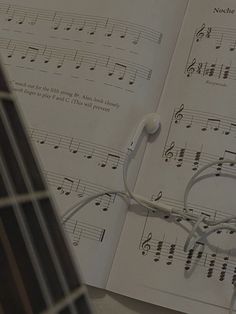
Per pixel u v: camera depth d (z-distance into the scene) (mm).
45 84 474
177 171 451
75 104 466
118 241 442
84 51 479
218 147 452
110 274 436
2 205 307
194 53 480
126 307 434
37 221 318
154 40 481
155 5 490
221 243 432
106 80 469
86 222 440
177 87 472
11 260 302
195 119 461
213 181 445
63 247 326
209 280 425
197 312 421
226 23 485
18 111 333
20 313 296
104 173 449
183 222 439
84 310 320
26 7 501
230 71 471
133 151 456
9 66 481
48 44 486
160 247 436
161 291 427
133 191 450
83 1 495
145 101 467
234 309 417
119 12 486
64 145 456
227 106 461
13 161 320
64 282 317
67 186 447
